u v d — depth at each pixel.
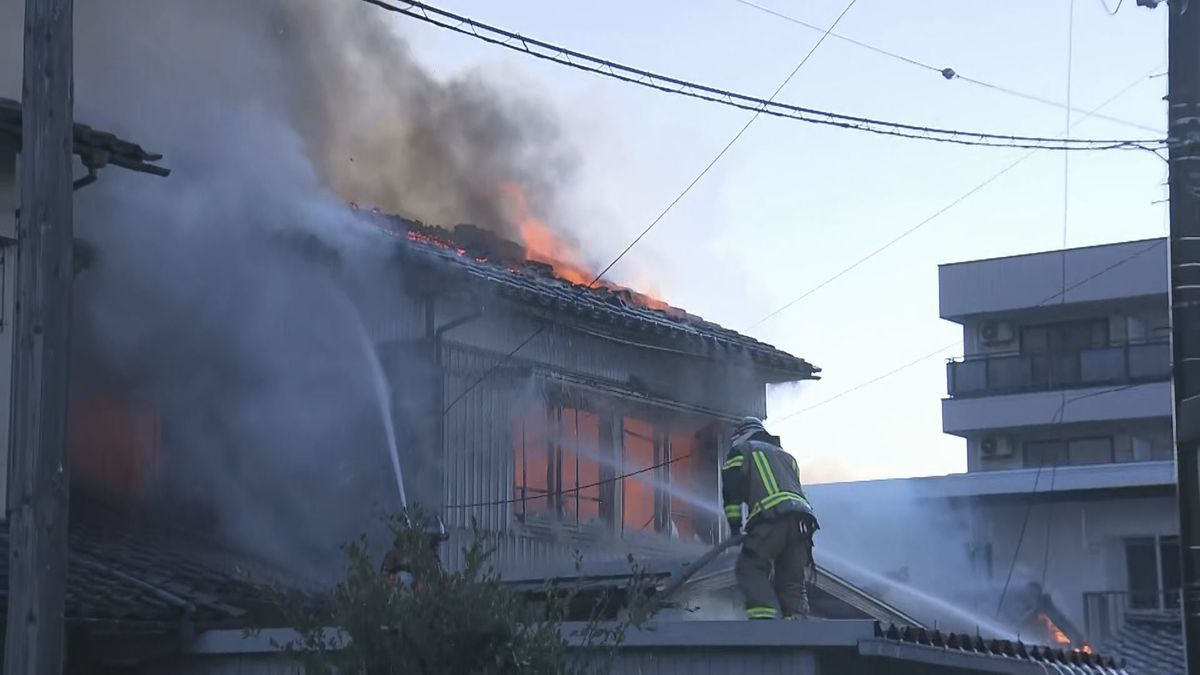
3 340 12.93
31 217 7.73
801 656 9.87
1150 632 26.44
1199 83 12.16
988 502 30.27
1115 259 40.00
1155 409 39.03
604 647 8.73
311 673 8.00
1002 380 41.12
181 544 14.72
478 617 7.83
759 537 10.93
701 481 20.38
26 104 7.85
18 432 7.59
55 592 7.44
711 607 13.51
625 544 18.83
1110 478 29.22
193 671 11.45
